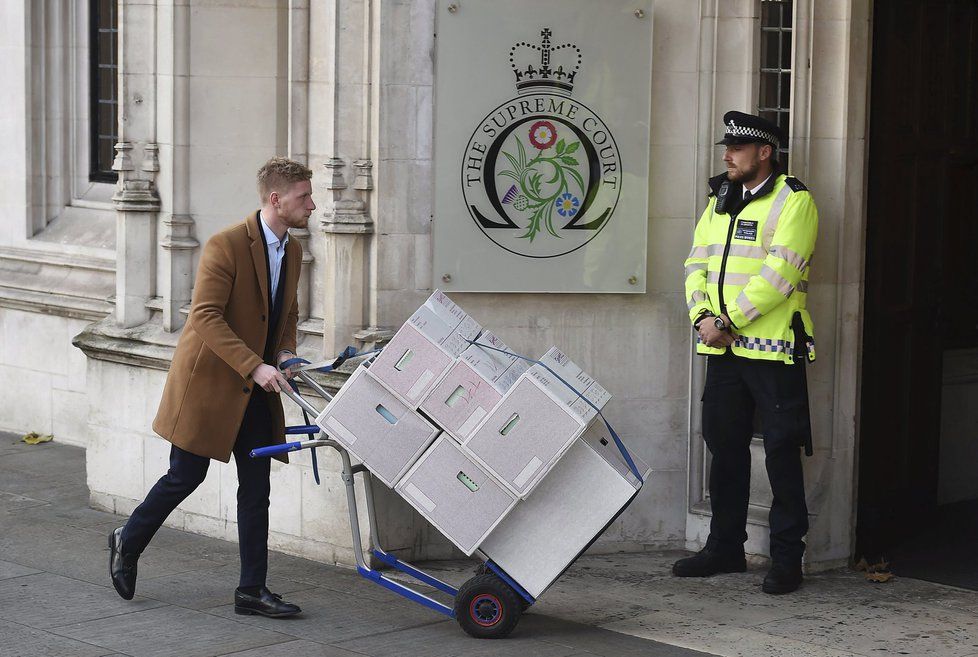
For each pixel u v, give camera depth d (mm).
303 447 5555
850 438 6730
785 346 6254
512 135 6668
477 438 5391
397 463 5496
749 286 6184
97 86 9672
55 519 7473
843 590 6402
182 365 5797
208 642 5445
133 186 7566
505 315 6785
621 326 6883
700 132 6789
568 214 6754
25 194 9656
